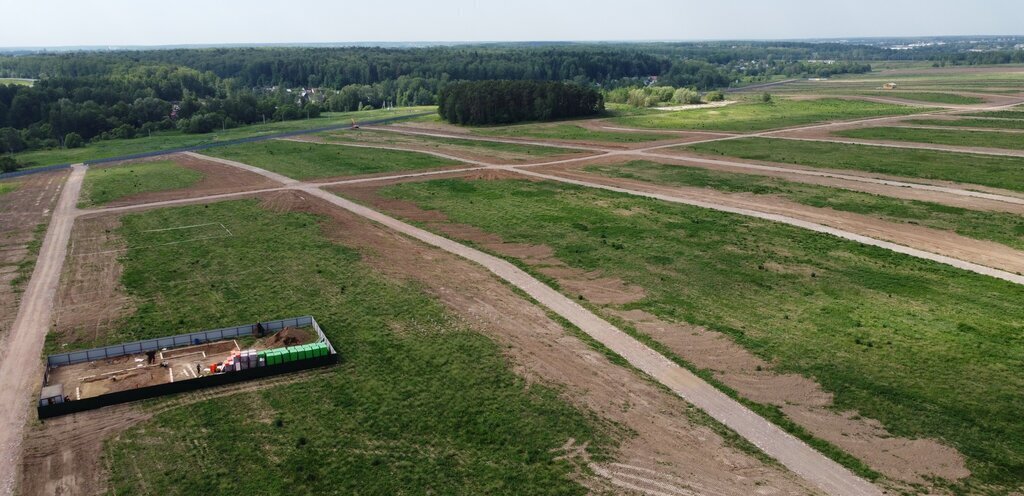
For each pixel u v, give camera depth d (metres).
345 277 59.50
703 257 63.31
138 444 35.22
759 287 55.69
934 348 44.38
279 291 56.34
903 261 61.25
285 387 40.81
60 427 36.78
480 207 83.94
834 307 51.31
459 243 69.31
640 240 68.94
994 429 35.62
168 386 39.97
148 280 59.50
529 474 32.53
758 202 83.44
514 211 81.44
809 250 64.75
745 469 32.94
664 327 48.50
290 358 42.38
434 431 36.19
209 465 33.44
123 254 67.12
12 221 80.94
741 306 51.91
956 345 44.72
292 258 64.88
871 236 68.81
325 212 82.56
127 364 43.47
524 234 72.00
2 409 38.53
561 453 34.16
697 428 36.31
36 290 57.50
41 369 43.22
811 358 43.44
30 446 35.03
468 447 34.78
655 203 83.81
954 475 32.28
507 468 33.03
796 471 32.78
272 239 71.31
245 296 55.38
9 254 67.81
